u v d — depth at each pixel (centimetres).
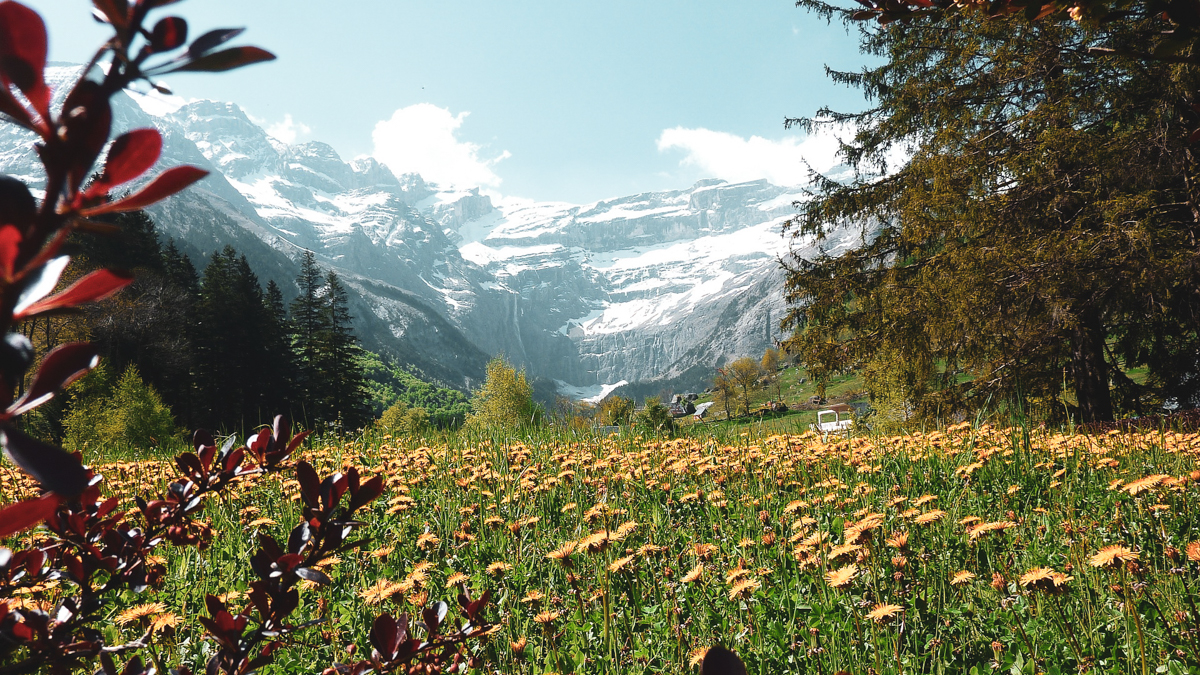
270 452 149
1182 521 314
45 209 44
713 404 9231
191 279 6166
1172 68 1001
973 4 164
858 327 1617
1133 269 1138
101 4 47
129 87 50
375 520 441
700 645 250
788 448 555
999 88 1425
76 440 2341
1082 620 250
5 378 44
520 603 296
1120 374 1458
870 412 1531
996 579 256
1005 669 228
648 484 470
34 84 43
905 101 1559
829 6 1700
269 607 126
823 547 288
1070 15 153
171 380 4456
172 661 234
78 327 3428
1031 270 1224
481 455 609
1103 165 1206
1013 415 613
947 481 465
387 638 130
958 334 1346
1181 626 224
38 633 105
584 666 247
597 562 315
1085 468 457
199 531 158
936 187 1362
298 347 5744
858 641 238
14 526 47
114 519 133
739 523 392
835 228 1783
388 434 845
